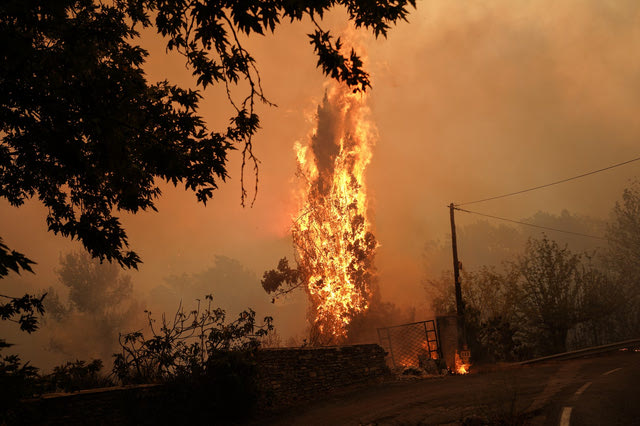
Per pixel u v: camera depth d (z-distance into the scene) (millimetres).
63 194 7637
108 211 7773
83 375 9617
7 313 6133
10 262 4109
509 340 22562
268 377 11727
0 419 6324
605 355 19047
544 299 25719
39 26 5605
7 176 7176
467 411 8117
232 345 11773
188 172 7066
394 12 5352
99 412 8766
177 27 6426
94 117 5797
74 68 5801
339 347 14125
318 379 13070
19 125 6027
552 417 6883
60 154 6289
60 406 8195
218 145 7082
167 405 9758
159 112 6957
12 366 5629
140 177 7363
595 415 6691
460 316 18578
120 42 7188
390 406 10031
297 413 10867
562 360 18766
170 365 10961
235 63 6379
